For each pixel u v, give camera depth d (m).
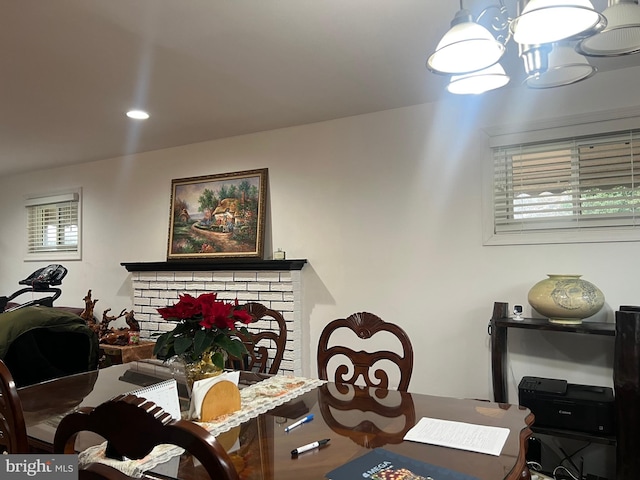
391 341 3.18
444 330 3.02
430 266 3.09
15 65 2.43
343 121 3.41
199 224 4.01
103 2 1.84
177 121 3.43
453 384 2.98
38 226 5.30
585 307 2.36
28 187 5.36
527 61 1.44
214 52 2.30
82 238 4.89
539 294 2.47
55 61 2.38
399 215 3.20
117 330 4.14
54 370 2.74
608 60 2.47
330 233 3.45
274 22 2.02
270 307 3.57
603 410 2.21
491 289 2.89
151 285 4.21
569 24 1.21
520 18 1.16
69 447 0.91
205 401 1.46
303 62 2.43
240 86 2.76
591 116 2.65
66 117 3.30
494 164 2.95
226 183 3.90
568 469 2.59
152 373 2.30
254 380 2.02
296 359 3.47
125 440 0.81
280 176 3.68
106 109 3.14
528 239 2.79
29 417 1.62
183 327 1.50
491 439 1.27
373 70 2.54
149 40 2.17
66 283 5.01
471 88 1.62
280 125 3.59
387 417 1.49
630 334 2.08
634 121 2.55
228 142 3.93
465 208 2.99
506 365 2.81
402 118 3.20
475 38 1.22
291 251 3.62
